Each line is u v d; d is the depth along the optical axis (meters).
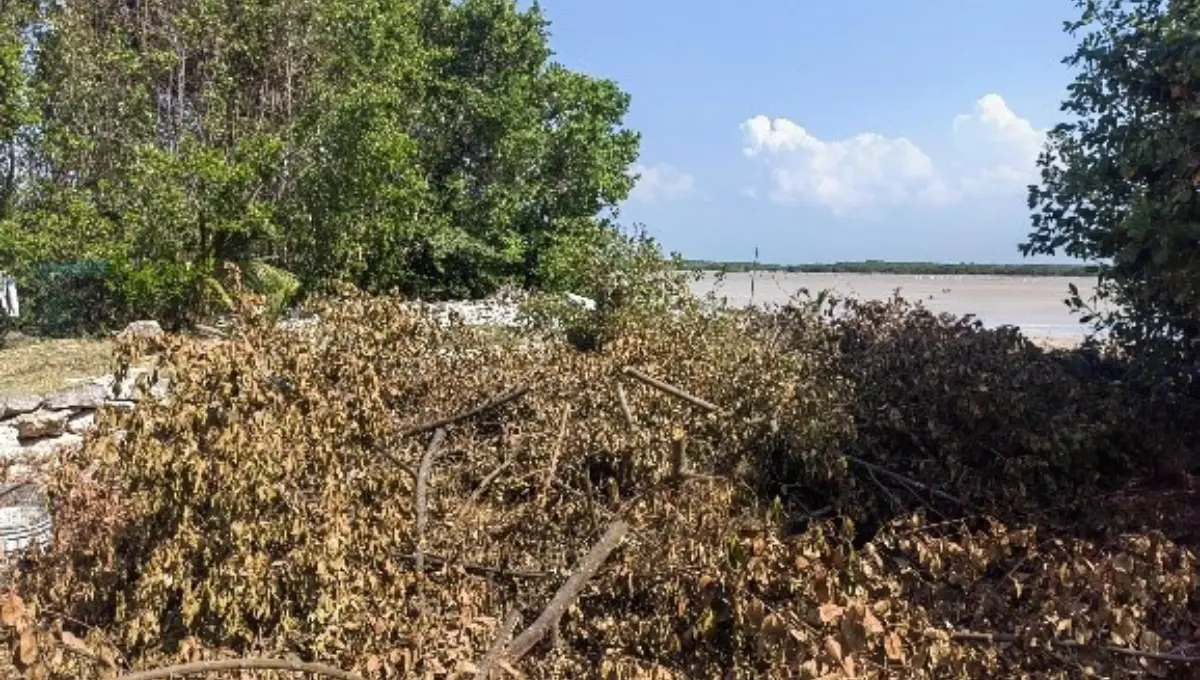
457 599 2.92
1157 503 4.15
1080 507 4.22
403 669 2.51
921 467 4.32
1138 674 2.86
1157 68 4.61
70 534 3.27
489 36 14.80
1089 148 5.09
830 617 2.32
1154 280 4.68
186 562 2.92
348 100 10.75
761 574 2.71
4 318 9.77
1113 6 4.93
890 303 5.67
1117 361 5.32
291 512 2.95
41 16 11.38
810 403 4.19
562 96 15.66
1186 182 4.36
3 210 10.37
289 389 3.24
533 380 4.20
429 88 14.27
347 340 3.85
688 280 6.73
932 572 3.09
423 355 4.27
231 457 2.89
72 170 11.20
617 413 4.08
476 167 14.98
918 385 4.47
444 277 14.45
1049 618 2.86
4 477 4.58
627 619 3.01
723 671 2.87
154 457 2.96
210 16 11.80
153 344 3.43
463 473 3.93
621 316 6.32
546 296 6.98
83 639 2.87
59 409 6.19
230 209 9.66
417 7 14.17
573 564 3.25
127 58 11.50
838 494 4.31
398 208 11.69
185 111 12.21
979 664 2.77
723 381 4.33
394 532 3.08
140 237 9.44
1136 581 2.89
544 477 3.77
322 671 2.29
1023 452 4.45
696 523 3.15
